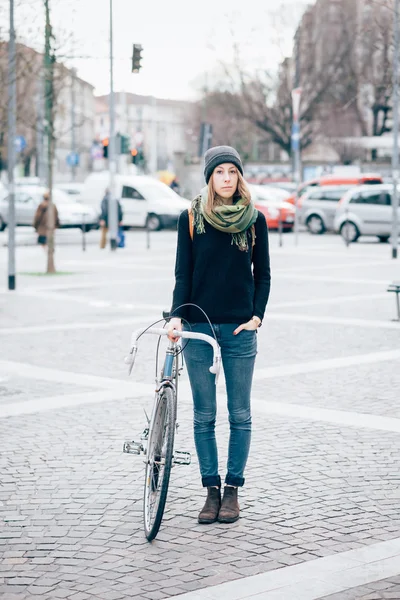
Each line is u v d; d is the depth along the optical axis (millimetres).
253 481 10242
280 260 39531
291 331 20719
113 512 9289
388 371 16312
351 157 96625
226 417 13172
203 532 8688
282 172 100125
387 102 88375
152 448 8750
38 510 9367
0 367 17031
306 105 89438
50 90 36438
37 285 31047
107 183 66938
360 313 23562
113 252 46062
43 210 44906
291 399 14203
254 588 7363
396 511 9188
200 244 8859
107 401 14266
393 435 12086
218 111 113812
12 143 29578
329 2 85312
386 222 50938
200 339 8703
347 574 7621
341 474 10438
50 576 7691
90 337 20359
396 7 39156
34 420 13148
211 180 8852
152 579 7590
